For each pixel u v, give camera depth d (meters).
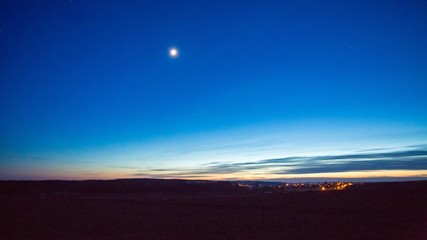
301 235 21.55
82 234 21.98
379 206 34.44
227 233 22.39
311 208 34.22
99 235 21.69
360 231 22.64
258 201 40.69
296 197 43.03
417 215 29.39
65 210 34.03
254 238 20.80
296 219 28.05
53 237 20.92
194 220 27.73
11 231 22.83
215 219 28.33
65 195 60.91
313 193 45.91
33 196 54.75
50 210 33.91
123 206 37.81
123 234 22.08
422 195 40.41
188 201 42.62
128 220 27.77
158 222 26.78
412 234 21.55
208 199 44.94
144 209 35.16
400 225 24.83
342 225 25.02
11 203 39.97
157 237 21.16
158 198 49.62
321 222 26.42
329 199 40.16
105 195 61.41
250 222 26.70
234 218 28.88
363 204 35.88
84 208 35.72
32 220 27.52
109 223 26.28
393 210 32.12
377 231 22.59
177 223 26.30
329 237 20.84
